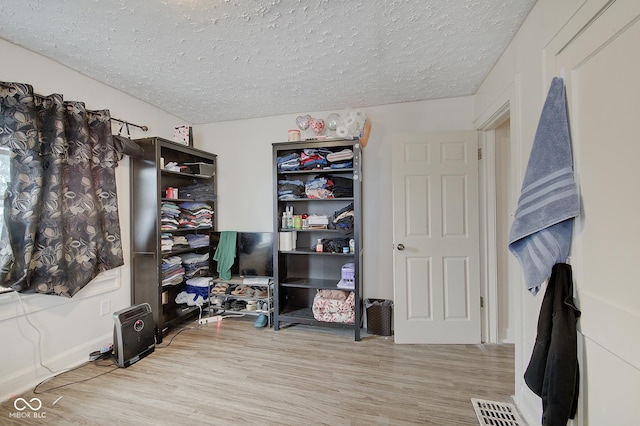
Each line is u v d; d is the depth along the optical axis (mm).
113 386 1838
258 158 3201
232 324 2896
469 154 2418
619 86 867
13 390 1757
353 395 1733
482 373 1968
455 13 1511
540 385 1139
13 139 1712
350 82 2328
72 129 2029
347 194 2725
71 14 1509
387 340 2516
